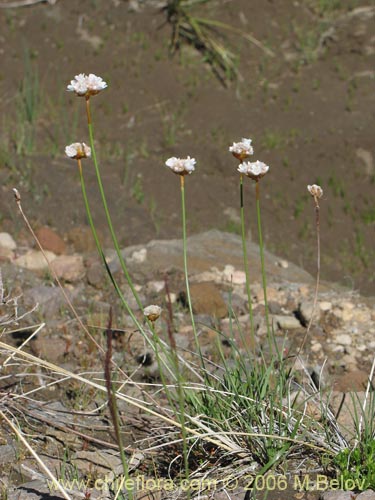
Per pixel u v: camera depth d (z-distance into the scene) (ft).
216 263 22.93
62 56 33.60
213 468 13.12
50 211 25.11
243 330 19.16
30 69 31.83
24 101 30.73
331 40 35.86
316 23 36.68
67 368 17.19
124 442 14.49
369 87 33.60
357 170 30.35
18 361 16.65
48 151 28.37
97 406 15.72
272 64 34.76
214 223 27.73
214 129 31.09
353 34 35.76
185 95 32.68
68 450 14.26
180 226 26.81
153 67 33.71
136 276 21.61
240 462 13.19
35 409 15.29
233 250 24.03
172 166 13.12
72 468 13.69
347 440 13.73
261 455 13.14
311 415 14.11
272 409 13.05
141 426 14.98
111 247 24.16
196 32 35.14
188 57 34.63
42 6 35.68
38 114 30.45
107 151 29.45
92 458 13.91
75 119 29.71
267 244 27.61
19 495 12.76
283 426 13.38
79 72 32.99
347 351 18.51
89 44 34.32
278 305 20.58
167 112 31.83
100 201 26.03
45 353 17.56
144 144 29.96
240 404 13.79
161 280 21.49
